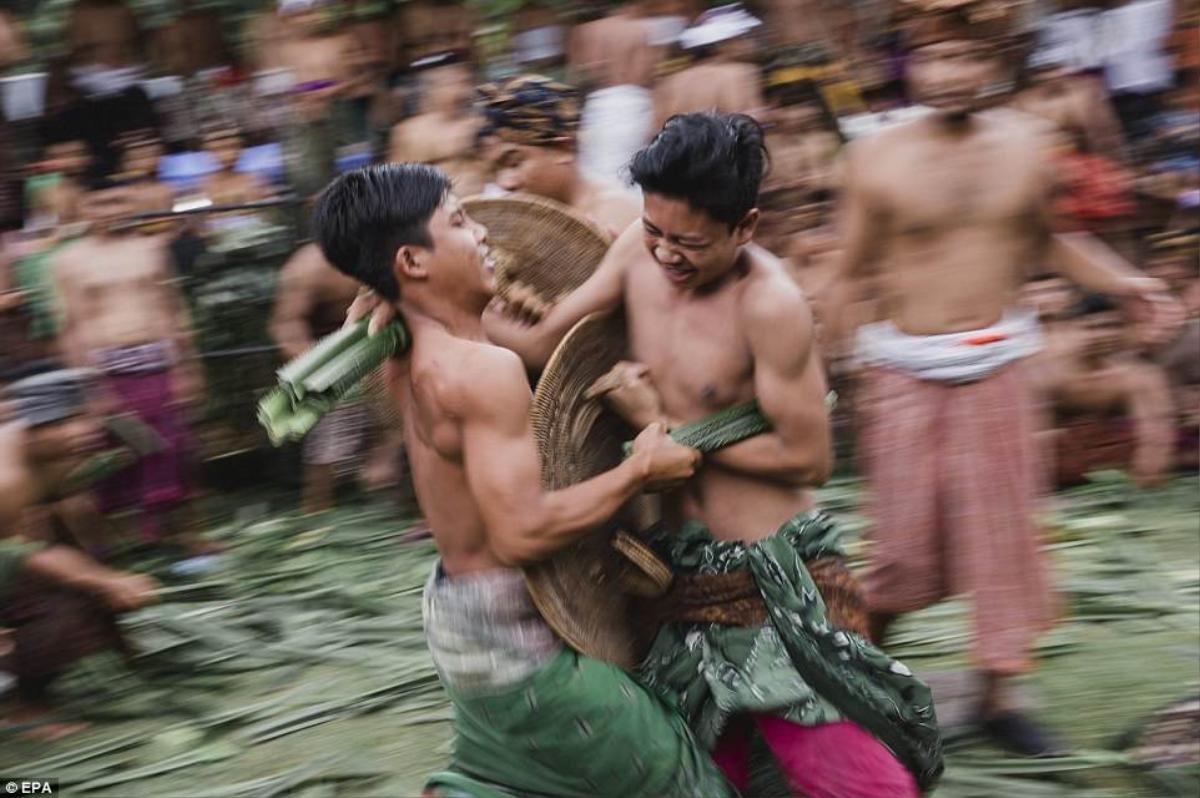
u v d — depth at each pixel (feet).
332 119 40.14
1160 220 36.37
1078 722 22.84
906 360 21.74
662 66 37.86
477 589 16.44
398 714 24.73
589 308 17.90
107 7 42.29
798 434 16.94
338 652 27.66
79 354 34.86
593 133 38.24
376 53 40.37
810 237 34.81
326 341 16.29
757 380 16.93
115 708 26.35
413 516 36.04
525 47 40.93
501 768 17.07
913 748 17.48
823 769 16.97
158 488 35.04
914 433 21.72
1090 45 39.34
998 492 21.56
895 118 37.68
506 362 16.01
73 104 41.81
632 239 17.98
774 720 17.29
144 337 34.88
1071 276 22.74
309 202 38.47
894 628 26.48
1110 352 33.94
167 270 36.04
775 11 39.91
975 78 21.01
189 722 25.50
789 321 16.67
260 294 38.47
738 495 17.40
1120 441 34.14
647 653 17.85
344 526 35.55
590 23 39.17
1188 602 27.07
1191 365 34.22
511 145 21.33
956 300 21.49
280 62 41.34
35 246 37.32
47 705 26.71
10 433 26.12
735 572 17.30
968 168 21.39
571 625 16.63
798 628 17.06
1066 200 35.37
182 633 29.09
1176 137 37.58
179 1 43.01
